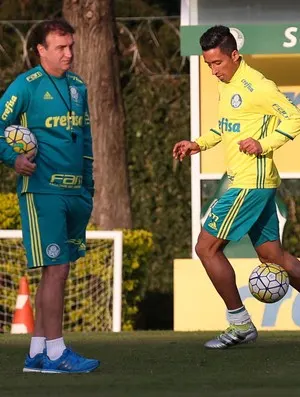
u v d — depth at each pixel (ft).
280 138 87.92
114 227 152.46
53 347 75.15
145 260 140.46
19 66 173.06
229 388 65.82
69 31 75.72
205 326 124.77
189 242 161.38
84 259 135.85
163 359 83.46
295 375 72.54
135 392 64.13
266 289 90.48
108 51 151.84
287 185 136.67
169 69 178.09
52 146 75.25
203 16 132.57
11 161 74.38
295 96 132.98
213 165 131.85
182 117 161.48
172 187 161.58
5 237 134.21
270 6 132.16
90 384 68.44
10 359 85.40
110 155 152.35
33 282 138.92
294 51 124.67
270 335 110.93
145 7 183.73
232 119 90.53
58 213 75.10
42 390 65.82
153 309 162.09
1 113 74.95
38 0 188.44
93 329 136.36
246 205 90.22
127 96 162.91
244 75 90.12
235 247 129.80
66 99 75.92
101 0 150.92
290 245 139.13
